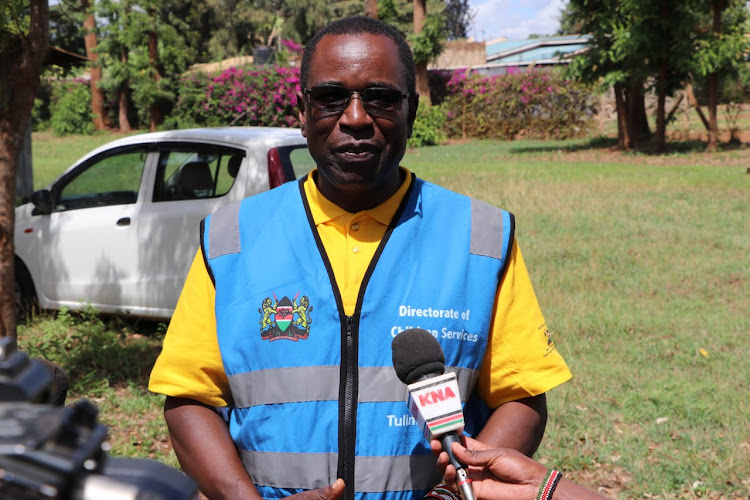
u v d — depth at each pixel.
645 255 9.19
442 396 1.41
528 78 29.67
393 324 1.58
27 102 4.70
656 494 4.05
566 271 8.47
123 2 32.09
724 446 4.48
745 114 30.50
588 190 13.89
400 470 1.55
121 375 5.57
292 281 1.62
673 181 15.05
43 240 6.62
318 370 1.57
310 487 1.54
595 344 6.19
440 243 1.66
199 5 50.69
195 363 1.66
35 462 0.46
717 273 8.37
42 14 4.55
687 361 5.81
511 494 1.43
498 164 19.66
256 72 29.83
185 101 31.70
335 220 1.66
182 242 5.93
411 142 27.20
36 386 0.49
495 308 1.67
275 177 5.53
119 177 6.36
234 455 1.61
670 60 20.33
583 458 4.35
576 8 22.33
